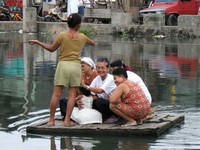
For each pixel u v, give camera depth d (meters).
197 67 30.05
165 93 22.61
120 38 50.75
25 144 15.16
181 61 32.69
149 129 15.89
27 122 17.59
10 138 15.79
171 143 15.21
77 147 14.90
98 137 15.88
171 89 23.50
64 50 16.59
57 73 16.61
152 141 15.43
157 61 32.59
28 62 32.25
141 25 53.56
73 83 16.62
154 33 52.78
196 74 27.61
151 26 53.09
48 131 16.30
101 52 37.03
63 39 16.55
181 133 16.31
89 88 17.19
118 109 16.45
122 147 14.88
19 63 31.81
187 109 19.59
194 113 18.98
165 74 27.61
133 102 16.39
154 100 21.14
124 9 62.66
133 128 16.00
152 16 53.25
